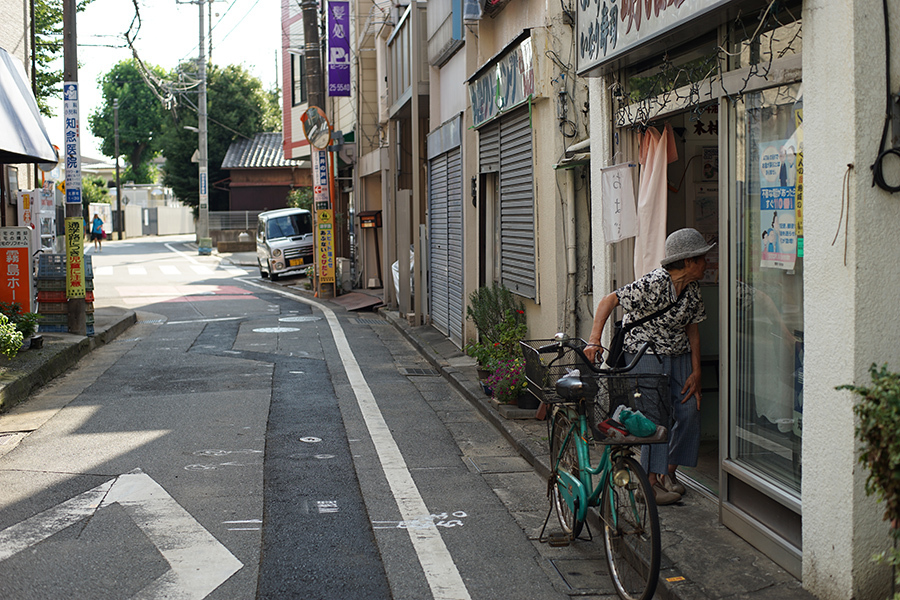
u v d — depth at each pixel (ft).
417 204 51.11
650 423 14.15
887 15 12.36
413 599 14.32
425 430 26.45
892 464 9.28
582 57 23.06
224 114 159.84
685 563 14.96
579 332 27.43
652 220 20.85
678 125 22.58
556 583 15.08
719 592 13.74
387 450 24.03
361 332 50.52
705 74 17.88
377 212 74.18
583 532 17.58
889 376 9.80
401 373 36.83
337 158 86.38
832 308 12.86
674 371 18.15
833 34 12.65
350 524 17.93
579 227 27.25
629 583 14.32
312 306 65.51
